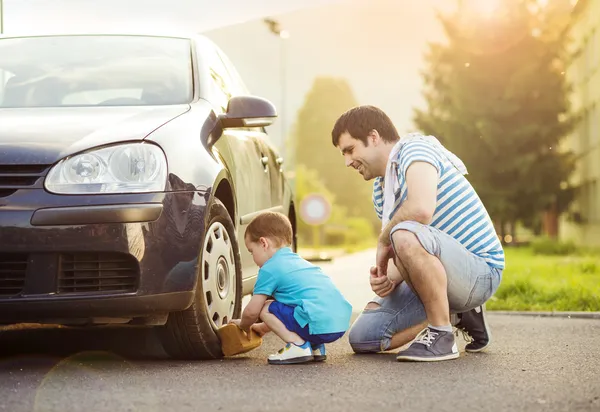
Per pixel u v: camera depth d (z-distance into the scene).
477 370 4.05
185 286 4.14
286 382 3.72
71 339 5.28
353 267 16.41
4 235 3.92
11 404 3.26
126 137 4.18
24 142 4.07
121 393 3.46
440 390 3.50
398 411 3.08
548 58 31.80
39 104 4.87
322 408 3.14
